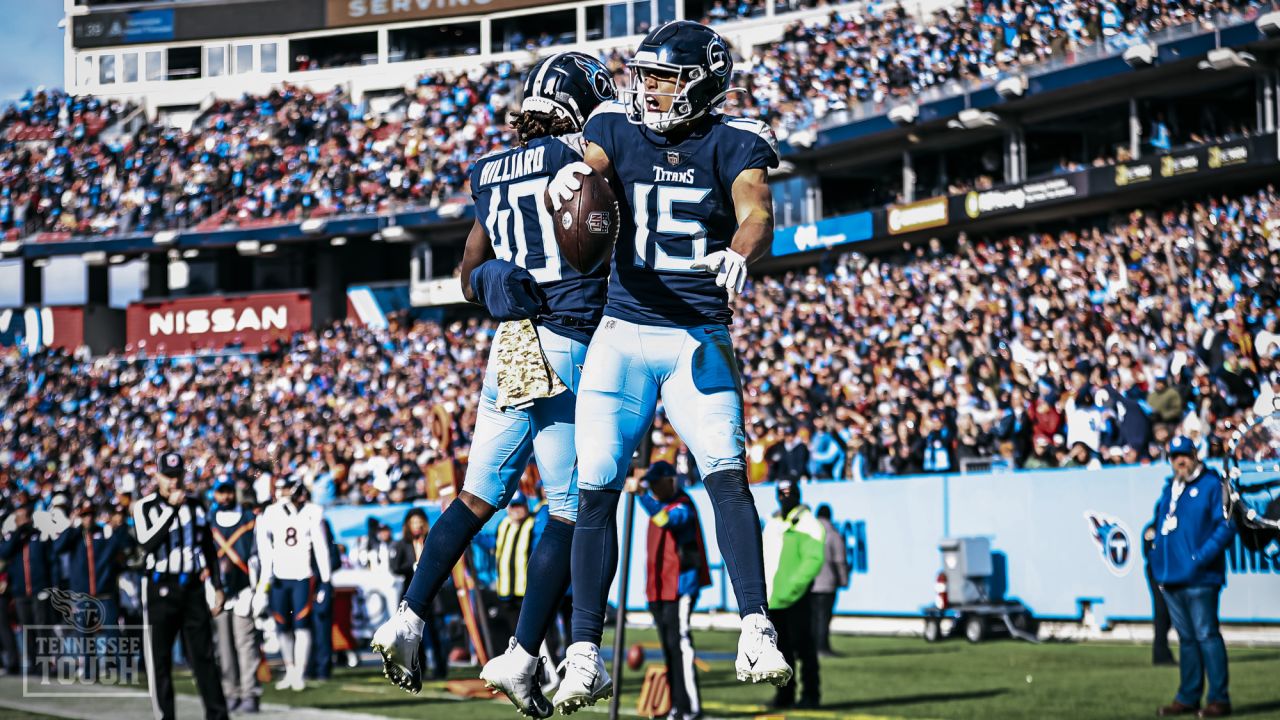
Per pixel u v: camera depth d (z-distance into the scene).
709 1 37.91
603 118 4.09
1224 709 9.23
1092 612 14.55
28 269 42.81
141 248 39.47
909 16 30.52
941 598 15.19
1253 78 23.64
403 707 11.63
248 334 39.41
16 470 31.80
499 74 38.97
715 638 16.86
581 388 4.04
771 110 30.69
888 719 9.77
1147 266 20.38
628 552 8.60
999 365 18.27
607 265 4.35
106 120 43.72
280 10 43.72
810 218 30.36
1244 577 13.41
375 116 39.97
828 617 14.30
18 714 11.79
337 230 36.84
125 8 44.56
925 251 28.33
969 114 26.06
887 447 17.73
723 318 4.03
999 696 10.74
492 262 4.32
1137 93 24.48
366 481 23.55
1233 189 23.09
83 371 38.25
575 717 10.50
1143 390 16.16
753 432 18.50
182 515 9.87
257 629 11.77
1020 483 15.19
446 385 29.47
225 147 40.31
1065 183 24.30
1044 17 25.95
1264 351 15.77
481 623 13.60
